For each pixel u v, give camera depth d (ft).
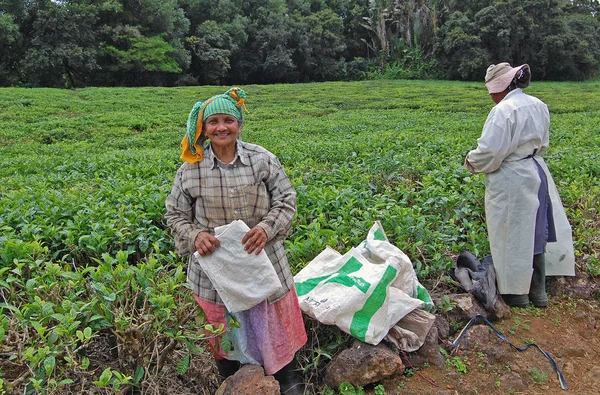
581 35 132.46
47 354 7.93
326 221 15.79
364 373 9.39
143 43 113.91
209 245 8.13
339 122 51.21
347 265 10.77
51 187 23.34
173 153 31.01
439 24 141.28
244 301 8.23
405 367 10.10
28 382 8.02
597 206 17.38
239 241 8.11
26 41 112.27
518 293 12.05
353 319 9.84
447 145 28.89
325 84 109.60
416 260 13.28
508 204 11.91
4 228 13.64
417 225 14.19
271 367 8.85
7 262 11.55
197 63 136.26
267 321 8.69
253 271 8.18
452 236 14.67
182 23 128.67
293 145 33.14
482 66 123.54
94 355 9.55
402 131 39.24
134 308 9.15
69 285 9.97
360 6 164.04
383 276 10.03
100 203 16.37
